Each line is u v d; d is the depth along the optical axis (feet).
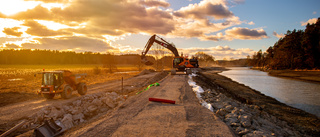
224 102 37.88
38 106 39.91
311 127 33.37
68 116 30.68
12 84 81.92
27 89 66.28
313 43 237.04
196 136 18.88
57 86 46.44
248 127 23.31
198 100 38.86
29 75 135.74
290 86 98.37
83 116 34.42
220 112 29.09
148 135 19.27
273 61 321.11
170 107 31.65
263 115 36.68
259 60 515.50
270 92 77.41
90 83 86.07
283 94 72.18
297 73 191.01
